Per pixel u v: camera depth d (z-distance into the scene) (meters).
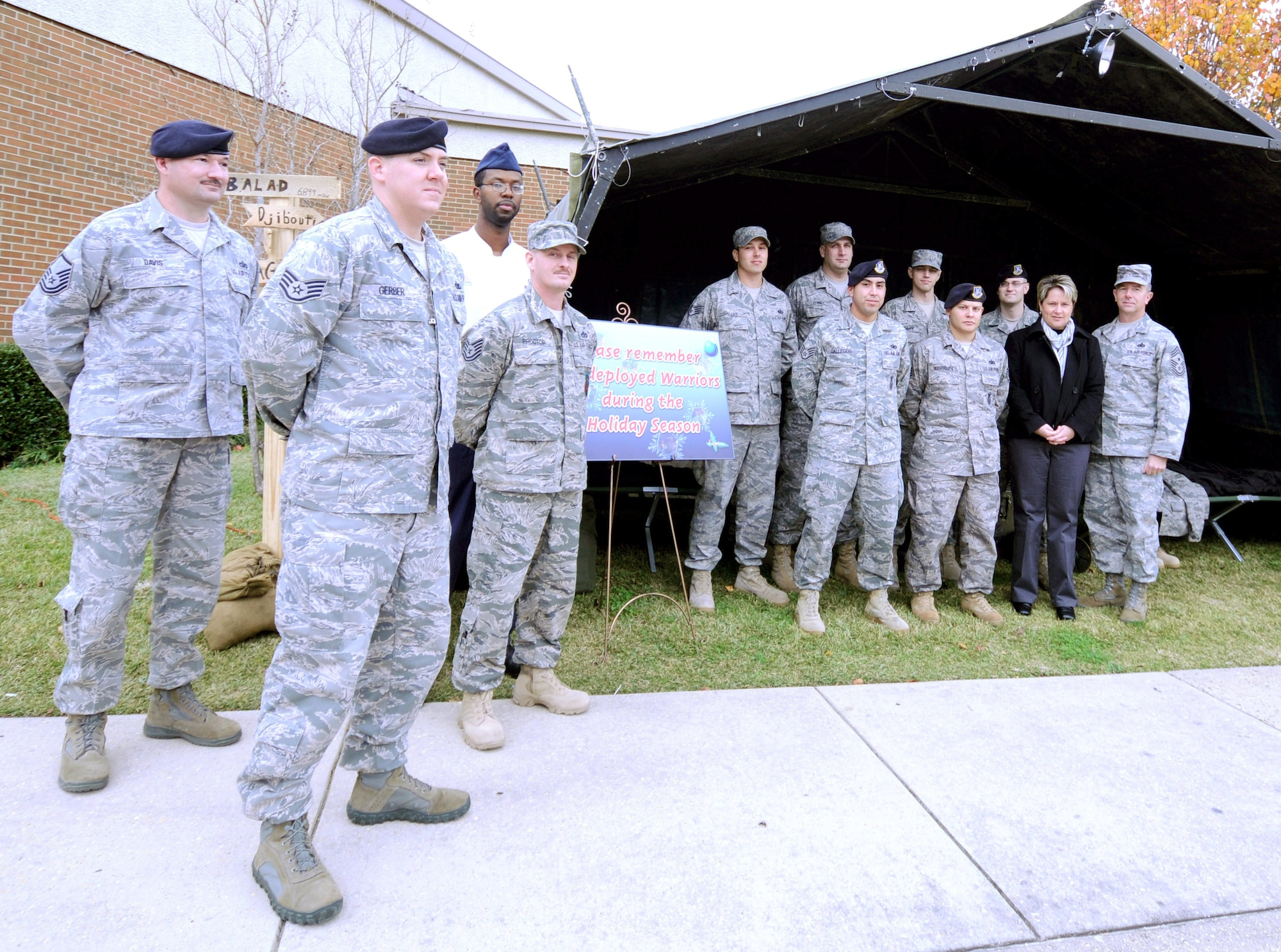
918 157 6.94
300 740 1.99
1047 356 4.62
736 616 4.45
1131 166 5.82
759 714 3.26
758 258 4.62
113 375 2.51
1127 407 4.73
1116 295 4.89
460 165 10.72
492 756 2.84
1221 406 7.18
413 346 2.12
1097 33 4.30
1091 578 5.61
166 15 8.10
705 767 2.82
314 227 2.03
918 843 2.44
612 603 4.55
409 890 2.12
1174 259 7.17
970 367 4.48
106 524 2.48
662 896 2.15
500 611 2.86
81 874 2.10
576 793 2.62
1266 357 6.74
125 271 2.53
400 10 9.90
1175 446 4.58
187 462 2.69
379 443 2.06
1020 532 4.74
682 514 6.54
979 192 7.13
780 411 5.06
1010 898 2.22
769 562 5.66
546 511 2.94
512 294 3.83
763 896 2.17
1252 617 4.82
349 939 1.94
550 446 2.86
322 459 2.02
